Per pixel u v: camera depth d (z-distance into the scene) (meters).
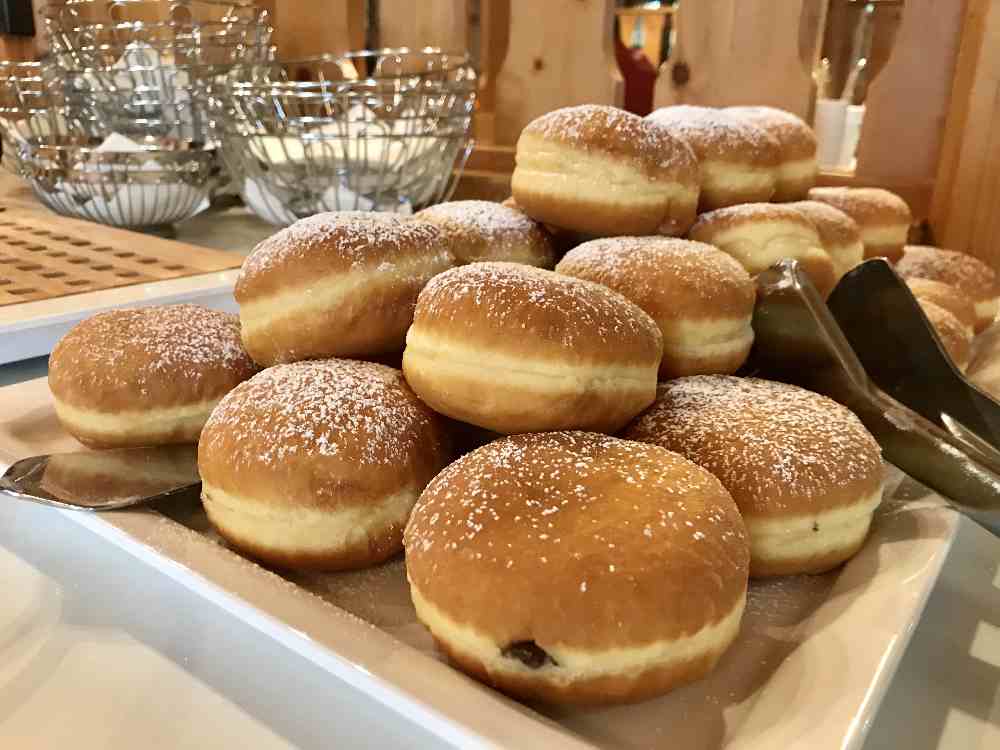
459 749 0.16
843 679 0.17
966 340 0.37
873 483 0.23
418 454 0.24
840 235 0.38
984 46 0.52
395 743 0.18
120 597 0.22
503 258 0.33
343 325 0.26
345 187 0.55
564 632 0.17
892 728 0.19
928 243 0.58
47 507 0.26
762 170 0.38
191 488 0.25
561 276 0.25
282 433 0.23
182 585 0.23
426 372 0.23
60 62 0.66
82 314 0.37
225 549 0.21
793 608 0.22
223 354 0.29
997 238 0.55
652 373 0.24
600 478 0.20
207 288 0.41
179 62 0.68
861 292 0.33
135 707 0.18
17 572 0.23
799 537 0.22
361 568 0.23
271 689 0.19
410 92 0.56
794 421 0.24
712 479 0.21
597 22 0.67
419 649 0.20
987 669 0.22
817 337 0.29
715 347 0.28
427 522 0.19
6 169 0.75
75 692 0.19
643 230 0.33
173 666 0.20
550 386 0.22
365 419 0.23
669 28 1.14
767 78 0.62
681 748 0.17
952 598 0.25
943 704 0.20
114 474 0.25
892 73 0.59
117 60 0.67
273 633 0.18
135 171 0.56
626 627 0.17
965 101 0.55
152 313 0.31
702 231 0.34
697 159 0.36
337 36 0.77
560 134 0.33
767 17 0.61
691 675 0.18
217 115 0.58
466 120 0.60
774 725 0.16
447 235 0.33
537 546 0.18
